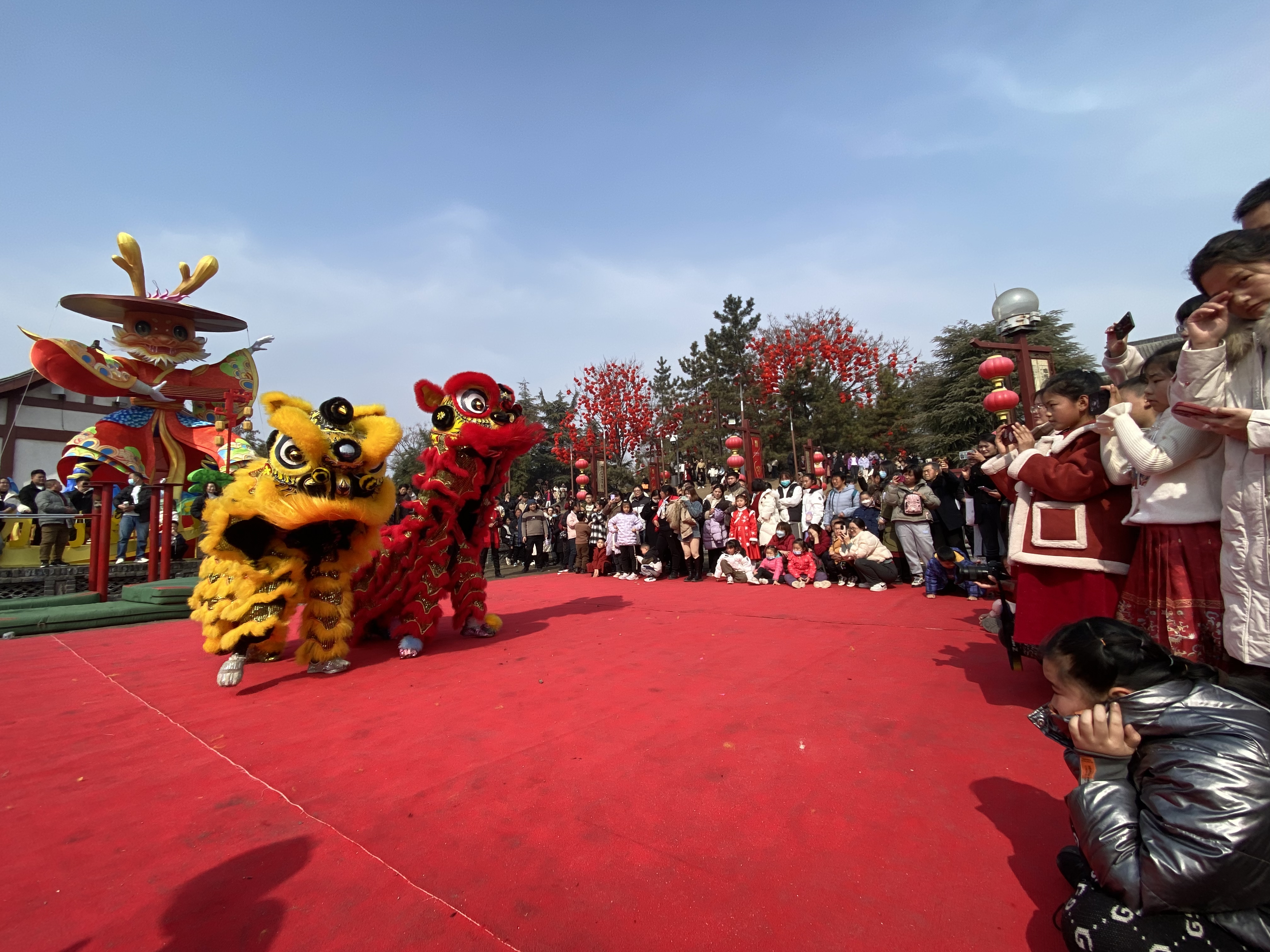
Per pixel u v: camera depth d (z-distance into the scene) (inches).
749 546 462.3
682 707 157.8
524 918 80.5
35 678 219.5
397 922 80.7
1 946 78.6
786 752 127.9
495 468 237.3
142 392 492.4
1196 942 62.6
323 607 204.5
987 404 262.8
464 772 125.0
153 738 153.4
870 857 91.0
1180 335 121.4
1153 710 69.9
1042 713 87.9
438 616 231.6
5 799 121.2
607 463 1393.9
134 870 95.0
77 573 418.0
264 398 193.6
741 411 1520.7
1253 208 107.6
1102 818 70.7
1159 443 113.4
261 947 77.0
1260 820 61.1
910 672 181.8
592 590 418.9
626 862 92.0
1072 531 135.2
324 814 110.5
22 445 789.2
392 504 209.3
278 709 172.2
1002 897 81.0
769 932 76.1
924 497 347.6
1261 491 95.0
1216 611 107.0
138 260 501.0
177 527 491.2
